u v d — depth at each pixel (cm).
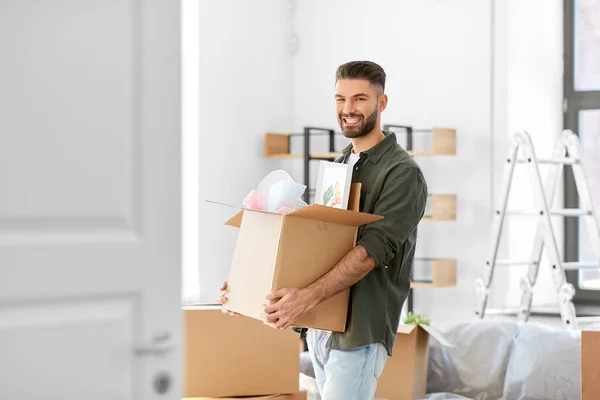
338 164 297
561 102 620
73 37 213
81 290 213
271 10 661
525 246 596
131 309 221
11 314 206
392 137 303
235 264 304
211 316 351
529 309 554
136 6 223
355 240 291
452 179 610
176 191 228
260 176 654
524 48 597
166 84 226
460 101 609
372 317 292
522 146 556
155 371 224
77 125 214
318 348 307
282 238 278
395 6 637
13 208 206
